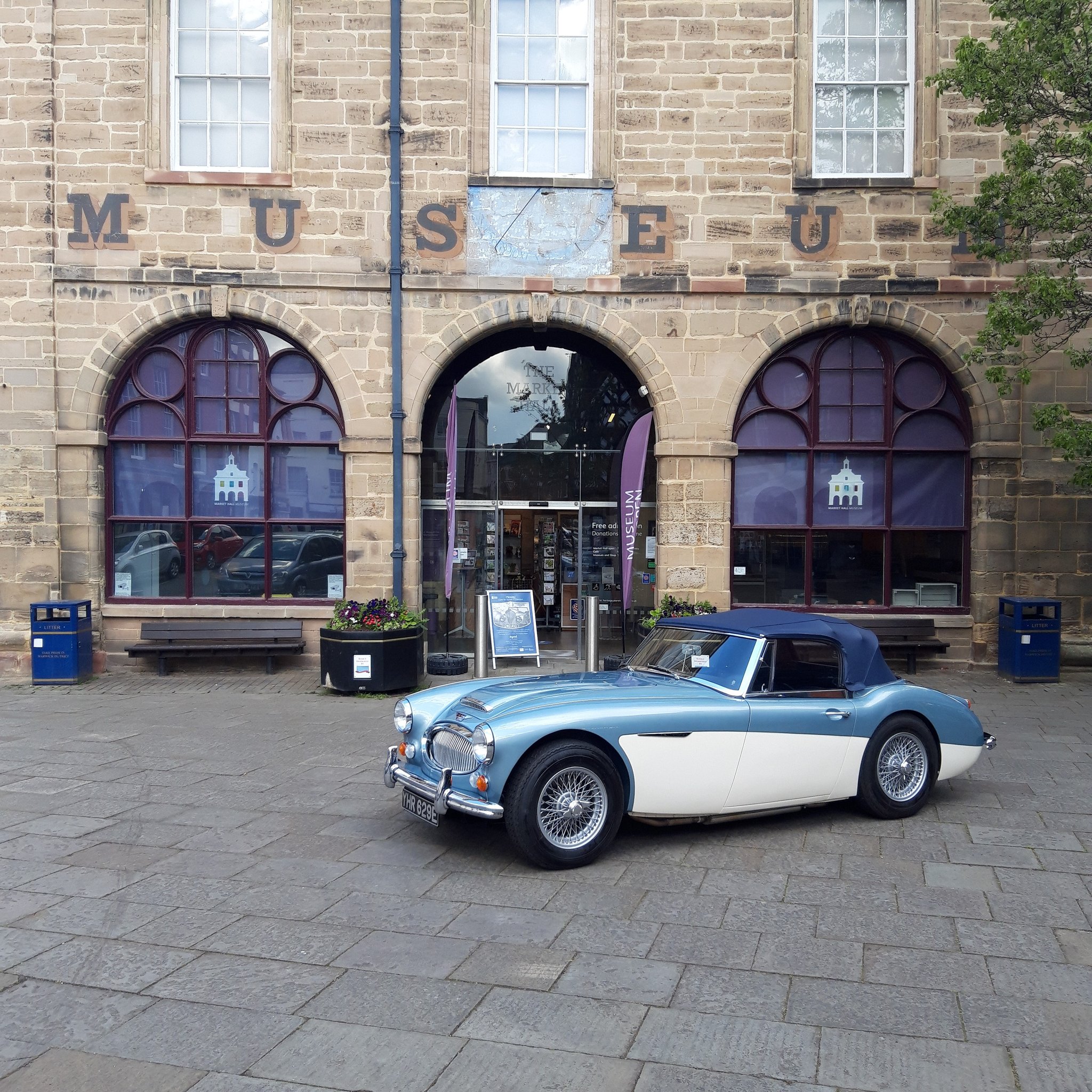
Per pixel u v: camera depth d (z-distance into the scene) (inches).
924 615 510.9
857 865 227.8
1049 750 343.3
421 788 233.9
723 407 502.3
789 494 517.0
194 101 509.0
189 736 365.7
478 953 179.2
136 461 513.7
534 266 501.4
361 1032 150.2
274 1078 137.7
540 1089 135.0
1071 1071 140.1
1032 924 193.6
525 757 223.1
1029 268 493.0
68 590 500.7
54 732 371.9
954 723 272.2
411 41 499.2
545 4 510.9
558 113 510.6
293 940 184.5
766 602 516.1
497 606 513.3
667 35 500.1
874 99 510.3
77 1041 147.5
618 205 500.7
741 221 500.1
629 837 248.5
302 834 250.1
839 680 261.3
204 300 498.3
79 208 494.9
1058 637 475.8
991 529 499.2
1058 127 466.6
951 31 499.5
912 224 499.2
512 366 556.1
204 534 515.5
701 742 237.0
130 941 184.2
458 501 556.1
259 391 512.4
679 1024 153.0
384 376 500.7
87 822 259.1
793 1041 147.9
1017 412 498.0
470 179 498.3
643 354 500.4
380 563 501.4
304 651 512.7
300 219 498.9
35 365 494.6
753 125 500.1
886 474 514.0
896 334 508.1
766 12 499.2
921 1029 151.9
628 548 490.6
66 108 495.2
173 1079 137.2
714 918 196.2
